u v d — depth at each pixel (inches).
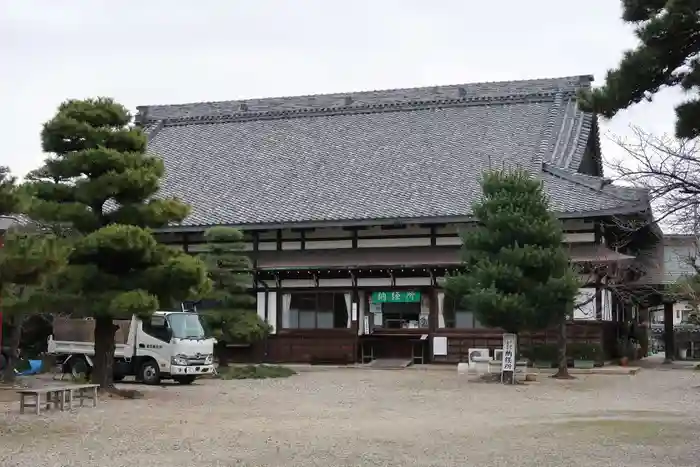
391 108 1601.9
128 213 754.2
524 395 784.9
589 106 480.1
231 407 682.2
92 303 717.9
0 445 468.8
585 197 1160.2
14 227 725.9
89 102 758.5
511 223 907.4
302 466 407.5
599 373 1033.5
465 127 1491.1
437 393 807.1
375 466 407.2
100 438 497.4
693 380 948.0
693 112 456.8
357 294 1232.2
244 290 1131.3
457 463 414.6
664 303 1320.1
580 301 1104.8
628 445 470.6
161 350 903.7
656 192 441.1
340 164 1450.5
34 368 1047.6
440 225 1243.8
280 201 1350.9
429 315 1202.0
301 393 810.8
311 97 1685.5
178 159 1585.9
